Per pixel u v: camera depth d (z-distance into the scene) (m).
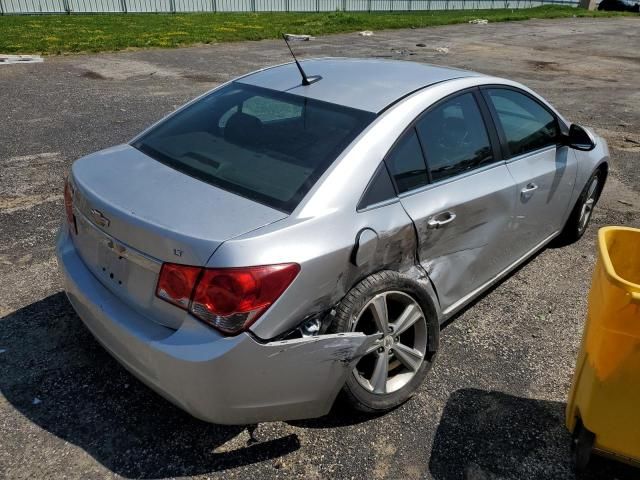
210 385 2.20
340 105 2.97
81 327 3.38
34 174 5.72
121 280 2.48
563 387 3.12
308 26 21.59
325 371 2.43
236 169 2.68
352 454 2.62
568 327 3.68
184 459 2.55
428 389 3.05
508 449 2.69
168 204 2.44
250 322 2.20
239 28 19.86
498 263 3.64
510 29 25.14
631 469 2.61
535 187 3.74
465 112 3.29
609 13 37.97
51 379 2.97
